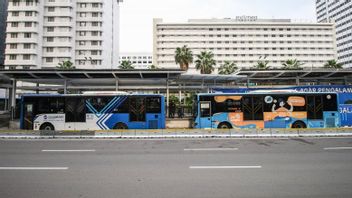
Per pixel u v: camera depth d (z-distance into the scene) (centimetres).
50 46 5866
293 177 615
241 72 2280
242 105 1568
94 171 684
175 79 2398
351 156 874
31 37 5675
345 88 1975
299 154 915
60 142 1270
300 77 2523
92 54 6166
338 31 11738
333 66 4822
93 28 6175
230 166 735
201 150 1018
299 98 1568
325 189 523
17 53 5634
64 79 2208
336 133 1460
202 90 2486
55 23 5888
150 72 2016
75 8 6138
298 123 1551
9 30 5662
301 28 9450
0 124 2206
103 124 1587
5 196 488
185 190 522
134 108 1611
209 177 620
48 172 674
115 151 1001
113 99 1609
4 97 4716
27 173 664
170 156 892
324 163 765
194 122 1641
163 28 9219
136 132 1459
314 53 9400
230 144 1181
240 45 9269
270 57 9306
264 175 636
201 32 9225
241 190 520
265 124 1548
